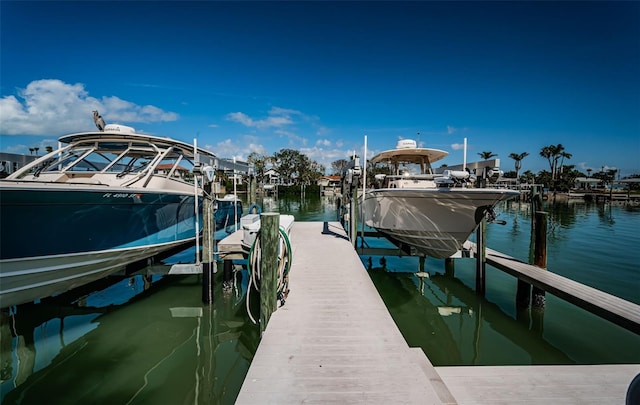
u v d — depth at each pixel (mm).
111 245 4922
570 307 6078
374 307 3889
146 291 6590
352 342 3092
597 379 2918
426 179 7551
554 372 3010
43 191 3859
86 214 4484
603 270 8148
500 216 21156
